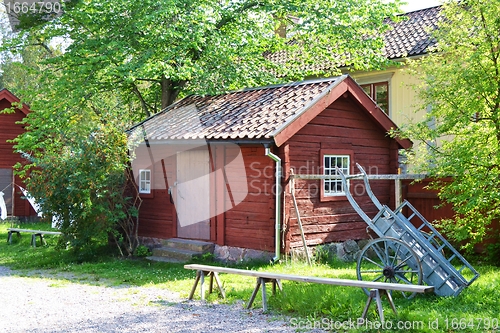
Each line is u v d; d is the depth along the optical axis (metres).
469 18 10.87
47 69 18.23
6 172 22.88
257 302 8.59
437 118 11.59
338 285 8.17
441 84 10.92
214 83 16.91
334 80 12.95
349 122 13.64
